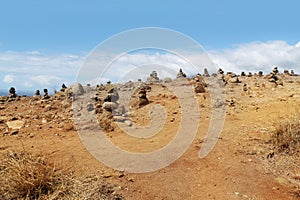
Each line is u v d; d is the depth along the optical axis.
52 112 9.52
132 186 4.46
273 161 5.46
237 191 4.46
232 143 6.23
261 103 10.36
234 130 7.10
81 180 4.43
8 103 12.34
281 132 6.34
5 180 4.25
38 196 4.12
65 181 4.36
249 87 14.24
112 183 4.45
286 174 5.00
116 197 4.09
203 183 4.68
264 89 13.62
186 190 4.46
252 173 4.99
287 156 5.66
